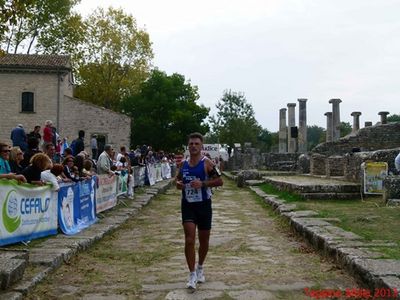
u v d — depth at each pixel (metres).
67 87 45.56
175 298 5.97
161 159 34.72
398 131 34.31
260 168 44.31
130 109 55.09
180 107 54.69
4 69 41.66
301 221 11.06
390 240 8.41
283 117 48.28
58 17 50.41
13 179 8.19
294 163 37.28
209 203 6.67
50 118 42.28
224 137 69.31
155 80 54.94
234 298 5.95
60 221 10.12
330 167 23.83
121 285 6.67
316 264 7.96
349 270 6.96
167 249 9.56
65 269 7.53
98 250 9.36
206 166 6.59
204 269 7.64
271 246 9.85
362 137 34.38
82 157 12.80
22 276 6.34
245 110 70.56
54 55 44.41
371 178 16.50
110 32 55.59
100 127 43.94
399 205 13.70
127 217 13.75
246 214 15.61
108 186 14.88
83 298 6.03
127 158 18.98
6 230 7.88
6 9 12.33
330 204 15.32
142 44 56.69
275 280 6.85
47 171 9.74
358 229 9.74
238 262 8.23
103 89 56.62
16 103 42.12
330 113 44.12
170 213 15.86
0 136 41.91
